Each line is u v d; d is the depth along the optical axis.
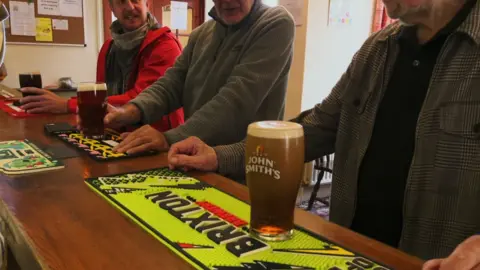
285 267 0.51
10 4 3.02
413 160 0.93
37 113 1.61
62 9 3.22
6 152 1.01
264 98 1.34
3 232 0.70
